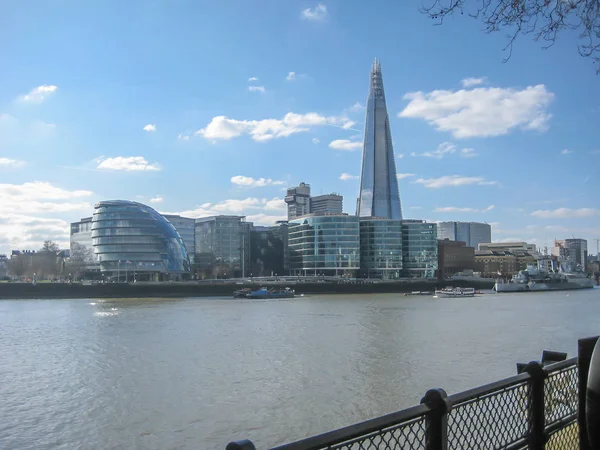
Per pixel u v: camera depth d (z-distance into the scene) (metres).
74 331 73.56
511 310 108.62
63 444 27.62
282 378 40.62
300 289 197.38
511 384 8.26
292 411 32.22
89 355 52.81
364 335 65.75
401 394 35.66
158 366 46.28
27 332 73.06
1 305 132.25
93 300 153.75
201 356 51.00
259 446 26.61
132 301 148.75
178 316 96.88
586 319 86.88
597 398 5.83
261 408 32.88
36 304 135.50
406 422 6.69
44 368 46.41
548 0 9.47
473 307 117.88
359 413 31.67
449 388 36.91
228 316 96.31
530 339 61.56
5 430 29.81
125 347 57.69
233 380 40.25
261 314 100.38
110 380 41.06
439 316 93.62
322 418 30.86
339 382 39.12
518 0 9.50
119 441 27.89
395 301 145.75
